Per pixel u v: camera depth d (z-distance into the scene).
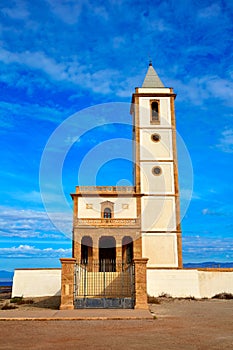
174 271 25.14
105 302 15.88
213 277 25.69
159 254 32.25
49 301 20.98
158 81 38.44
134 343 8.26
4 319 12.46
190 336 9.14
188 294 24.64
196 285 24.89
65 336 9.23
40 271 25.52
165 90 37.78
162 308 17.05
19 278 25.31
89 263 30.75
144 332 9.79
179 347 7.80
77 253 31.53
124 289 22.62
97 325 11.18
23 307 17.48
